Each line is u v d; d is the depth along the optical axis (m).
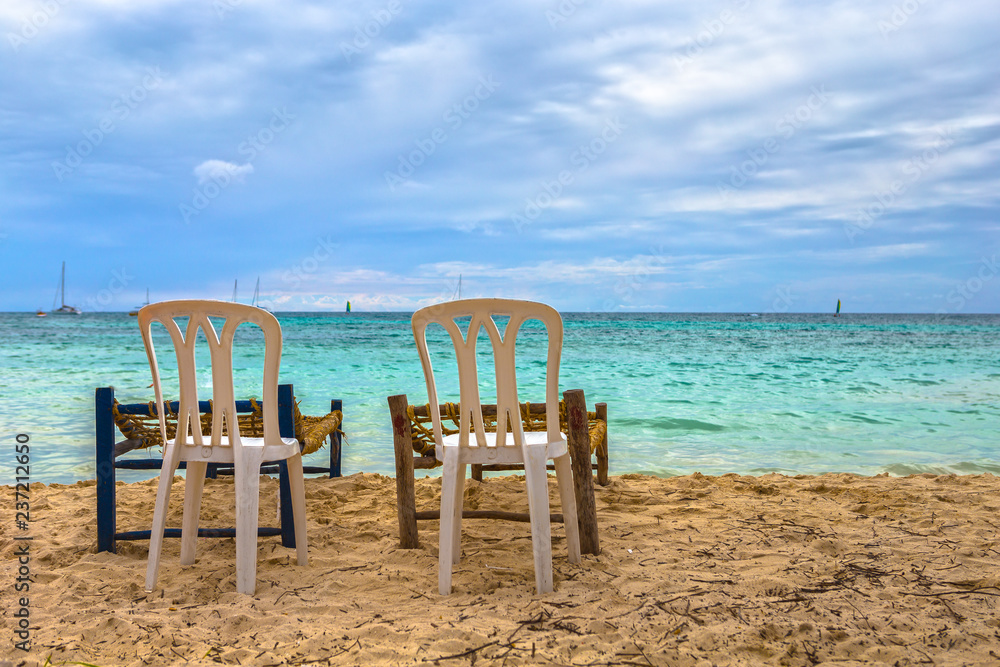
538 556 2.54
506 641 2.10
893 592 2.52
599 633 2.16
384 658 1.99
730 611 2.33
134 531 3.16
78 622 2.27
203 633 2.17
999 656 2.01
